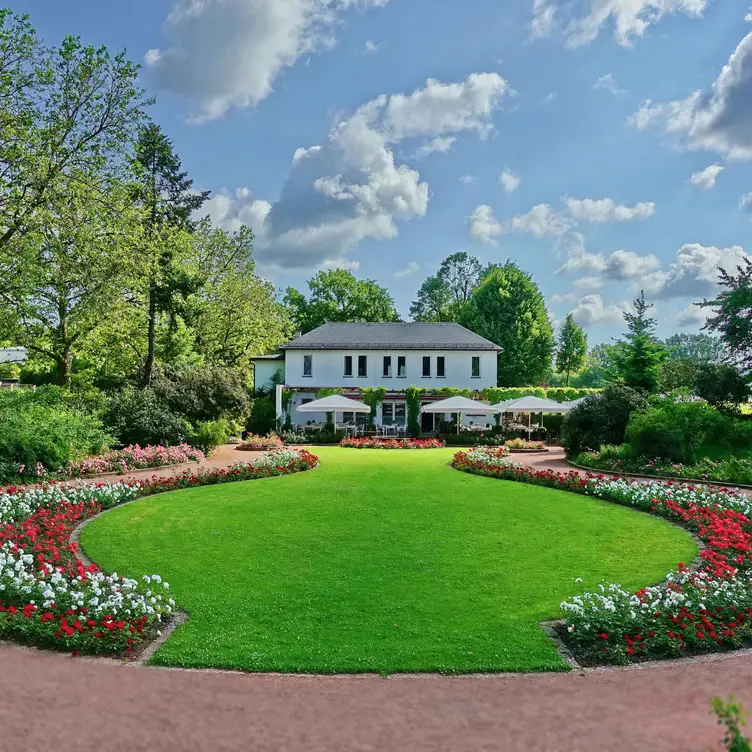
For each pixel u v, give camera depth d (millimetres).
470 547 10711
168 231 34000
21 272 22891
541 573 9227
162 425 25906
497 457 23000
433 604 7855
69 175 23516
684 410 21750
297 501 14734
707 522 11977
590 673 5891
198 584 8641
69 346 29641
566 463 24062
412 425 43344
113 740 4469
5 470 16391
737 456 20922
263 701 5223
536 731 4660
